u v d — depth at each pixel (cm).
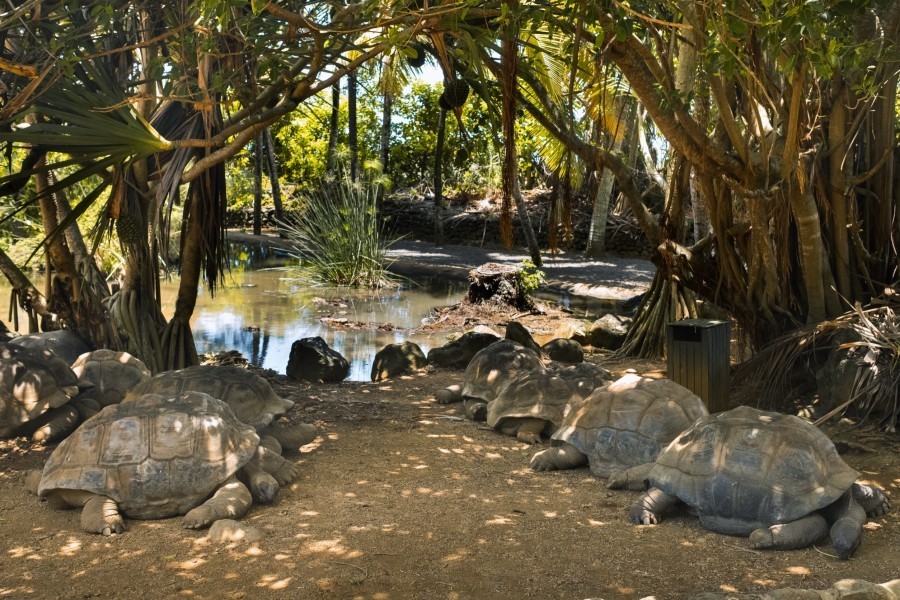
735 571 397
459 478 545
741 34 464
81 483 458
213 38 545
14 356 634
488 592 379
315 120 3091
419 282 1867
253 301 1580
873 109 722
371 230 1872
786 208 723
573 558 414
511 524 461
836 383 654
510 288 1471
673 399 542
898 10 616
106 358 697
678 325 644
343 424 686
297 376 902
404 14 510
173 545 431
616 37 497
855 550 416
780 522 425
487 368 711
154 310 840
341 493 513
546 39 918
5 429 614
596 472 541
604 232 2262
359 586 385
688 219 1988
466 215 2631
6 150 625
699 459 455
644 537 441
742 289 783
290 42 581
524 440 628
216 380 584
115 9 546
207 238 812
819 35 445
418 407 753
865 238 754
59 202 823
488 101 554
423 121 3030
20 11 509
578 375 646
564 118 753
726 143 743
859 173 750
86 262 844
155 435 476
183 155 630
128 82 664
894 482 520
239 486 480
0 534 449
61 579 394
